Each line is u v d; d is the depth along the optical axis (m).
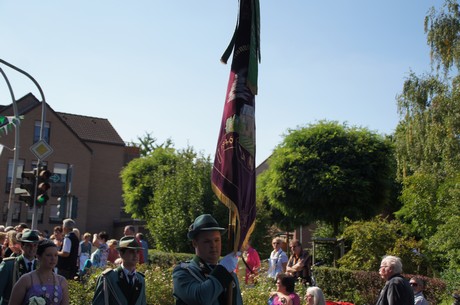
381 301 6.87
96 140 52.97
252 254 12.84
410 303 6.75
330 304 10.73
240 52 5.04
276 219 38.66
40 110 47.72
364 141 29.06
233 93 4.92
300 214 30.92
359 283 15.99
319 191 28.52
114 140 54.16
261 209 30.34
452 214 19.30
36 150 15.32
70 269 12.06
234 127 4.79
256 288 11.03
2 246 9.53
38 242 5.93
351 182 28.27
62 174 48.28
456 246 18.27
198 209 27.22
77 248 12.25
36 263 6.29
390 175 29.42
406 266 17.05
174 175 29.27
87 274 12.95
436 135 22.64
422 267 17.78
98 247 14.53
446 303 14.88
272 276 12.16
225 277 3.93
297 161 29.19
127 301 5.91
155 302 10.88
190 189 27.80
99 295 5.93
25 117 47.03
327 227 36.16
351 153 28.70
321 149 29.30
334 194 28.47
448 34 23.20
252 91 4.97
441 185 21.73
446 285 15.73
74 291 10.63
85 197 49.25
